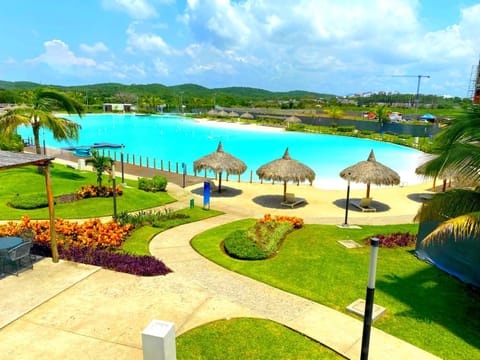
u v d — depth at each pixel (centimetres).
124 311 885
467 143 920
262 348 776
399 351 796
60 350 736
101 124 8312
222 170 2408
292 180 2145
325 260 1320
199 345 775
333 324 889
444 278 1191
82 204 1991
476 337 868
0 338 766
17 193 2130
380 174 2119
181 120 9556
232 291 1055
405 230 1731
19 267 1095
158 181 2486
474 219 845
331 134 6378
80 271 1081
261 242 1442
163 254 1362
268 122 8444
